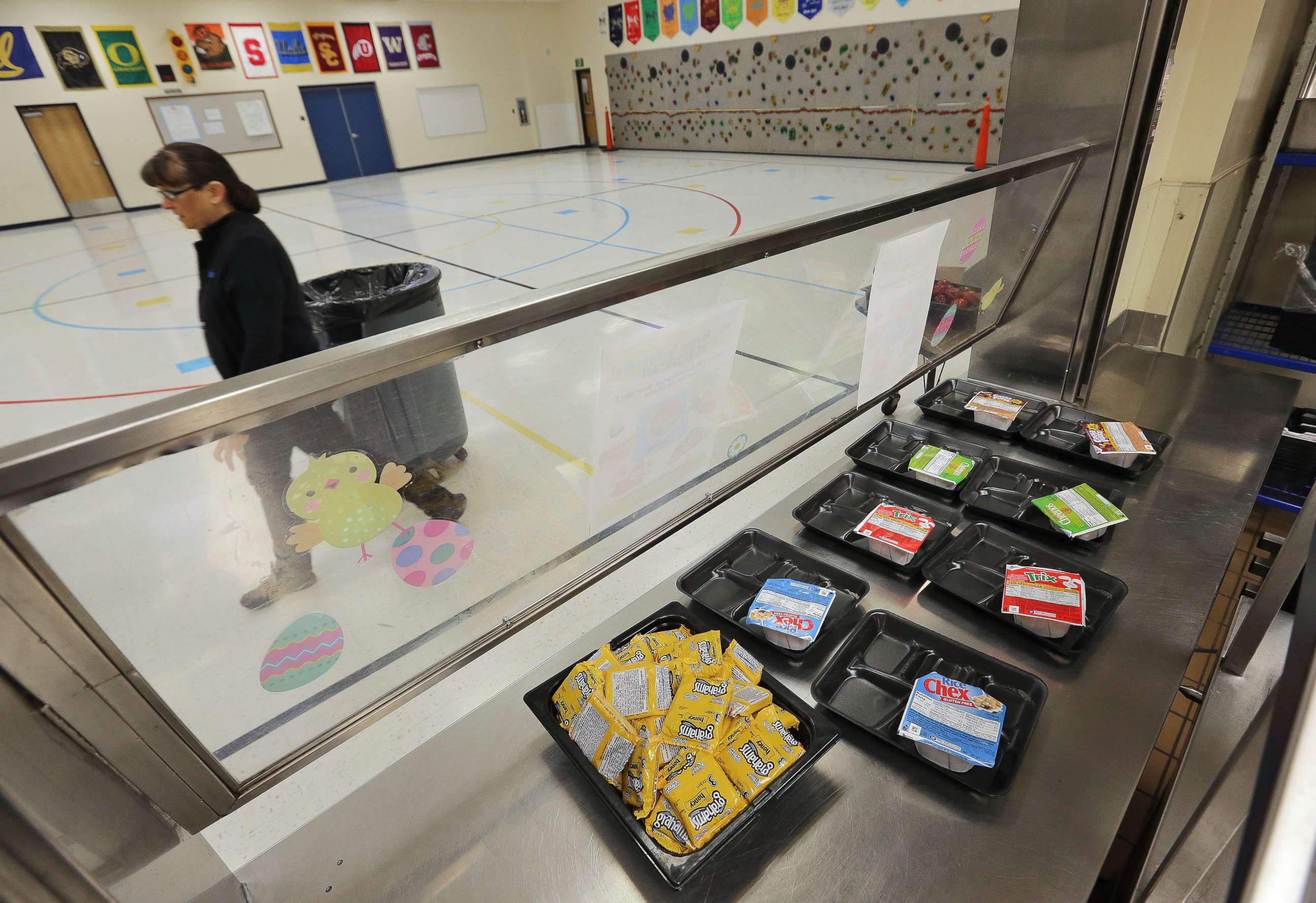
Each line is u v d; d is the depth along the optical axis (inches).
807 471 84.6
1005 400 56.8
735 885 26.5
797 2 328.8
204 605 19.7
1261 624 42.4
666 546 76.2
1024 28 52.8
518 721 33.8
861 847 27.5
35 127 371.2
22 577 15.4
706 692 30.4
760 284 38.7
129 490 16.9
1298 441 69.4
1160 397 61.6
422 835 29.1
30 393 144.2
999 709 31.2
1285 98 80.5
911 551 41.0
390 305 89.0
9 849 15.2
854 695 34.5
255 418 17.8
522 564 29.9
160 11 390.0
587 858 27.8
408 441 22.7
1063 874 26.3
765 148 386.0
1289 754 10.9
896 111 313.3
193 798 22.2
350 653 25.0
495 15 496.7
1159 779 46.9
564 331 59.9
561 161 478.3
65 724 17.5
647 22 417.7
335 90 459.2
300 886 27.6
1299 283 78.6
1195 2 65.7
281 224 314.5
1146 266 82.0
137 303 205.8
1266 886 9.7
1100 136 52.0
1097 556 42.3
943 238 41.4
